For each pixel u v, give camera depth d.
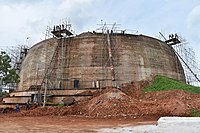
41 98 38.66
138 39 45.41
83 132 14.91
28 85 45.34
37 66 45.66
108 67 41.19
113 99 29.69
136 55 43.28
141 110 26.73
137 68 42.25
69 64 42.72
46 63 44.84
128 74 41.41
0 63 39.25
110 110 27.50
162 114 25.52
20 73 50.12
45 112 30.75
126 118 24.78
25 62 49.91
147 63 43.53
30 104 36.38
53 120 23.91
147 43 45.97
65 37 45.75
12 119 25.31
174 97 31.23
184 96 31.19
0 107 39.09
